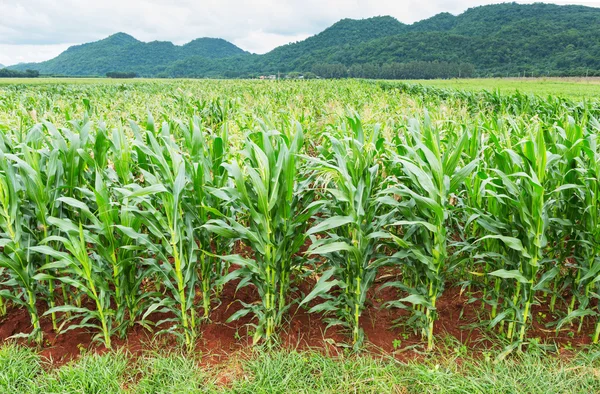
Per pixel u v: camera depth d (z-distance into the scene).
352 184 2.87
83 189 2.97
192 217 3.11
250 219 3.23
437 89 21.41
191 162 3.31
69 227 2.76
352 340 3.21
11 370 2.78
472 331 3.31
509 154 2.90
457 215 3.86
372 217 3.08
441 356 3.02
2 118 7.37
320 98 17.03
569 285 3.44
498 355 2.92
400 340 3.23
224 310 3.59
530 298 2.92
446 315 3.54
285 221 2.97
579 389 2.62
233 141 5.40
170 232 2.88
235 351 3.09
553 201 3.05
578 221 3.44
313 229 2.72
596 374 2.72
